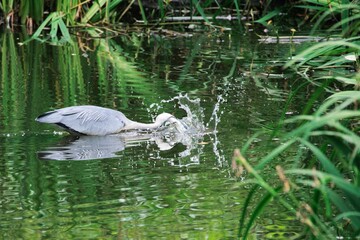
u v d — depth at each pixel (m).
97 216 11.28
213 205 11.73
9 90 19.03
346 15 17.41
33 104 17.67
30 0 28.92
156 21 30.25
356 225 8.29
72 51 24.98
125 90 19.30
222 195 12.20
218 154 14.41
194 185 12.68
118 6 31.06
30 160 14.03
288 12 30.56
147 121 16.80
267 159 8.15
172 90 19.28
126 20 30.81
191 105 17.66
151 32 28.72
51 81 20.17
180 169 13.57
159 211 11.47
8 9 29.08
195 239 10.41
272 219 11.23
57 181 12.87
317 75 20.61
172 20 30.20
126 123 16.38
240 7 32.25
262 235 10.60
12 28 29.02
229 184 12.73
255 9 31.95
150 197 12.09
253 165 13.54
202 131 15.91
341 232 10.53
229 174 13.26
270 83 19.92
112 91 19.14
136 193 12.29
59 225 10.91
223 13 31.78
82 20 29.33
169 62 23.08
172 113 17.22
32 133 15.76
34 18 29.14
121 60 23.44
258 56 23.53
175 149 14.93
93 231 10.70
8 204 11.76
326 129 12.92
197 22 29.89
